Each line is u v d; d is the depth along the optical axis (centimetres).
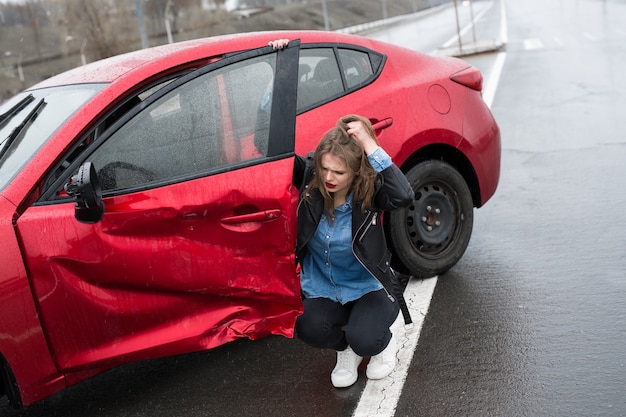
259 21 6581
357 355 341
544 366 331
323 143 296
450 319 390
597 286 411
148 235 306
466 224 443
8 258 287
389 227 418
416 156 430
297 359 371
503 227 534
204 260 315
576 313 380
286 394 338
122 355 311
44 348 297
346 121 302
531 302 400
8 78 3650
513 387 316
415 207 423
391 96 405
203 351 392
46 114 329
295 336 397
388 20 5988
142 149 312
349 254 315
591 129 836
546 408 297
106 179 304
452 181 432
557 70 1427
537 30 2756
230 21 5709
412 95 416
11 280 287
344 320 332
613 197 570
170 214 307
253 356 380
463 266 466
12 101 375
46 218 294
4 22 4672
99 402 353
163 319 317
